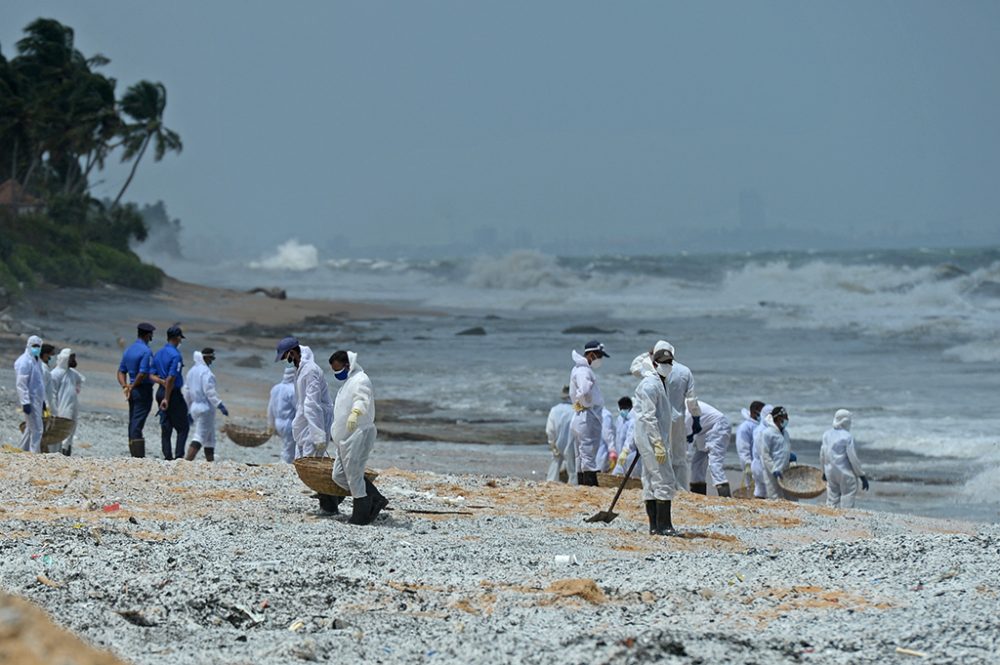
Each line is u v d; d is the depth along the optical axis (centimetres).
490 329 16200
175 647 1917
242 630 2077
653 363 3512
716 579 2577
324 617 2148
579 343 13762
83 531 2847
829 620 2116
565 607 2284
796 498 5122
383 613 2178
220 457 5712
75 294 16775
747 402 8638
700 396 9019
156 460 4612
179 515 3350
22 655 781
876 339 13788
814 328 15375
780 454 5075
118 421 6619
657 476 3434
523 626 2112
